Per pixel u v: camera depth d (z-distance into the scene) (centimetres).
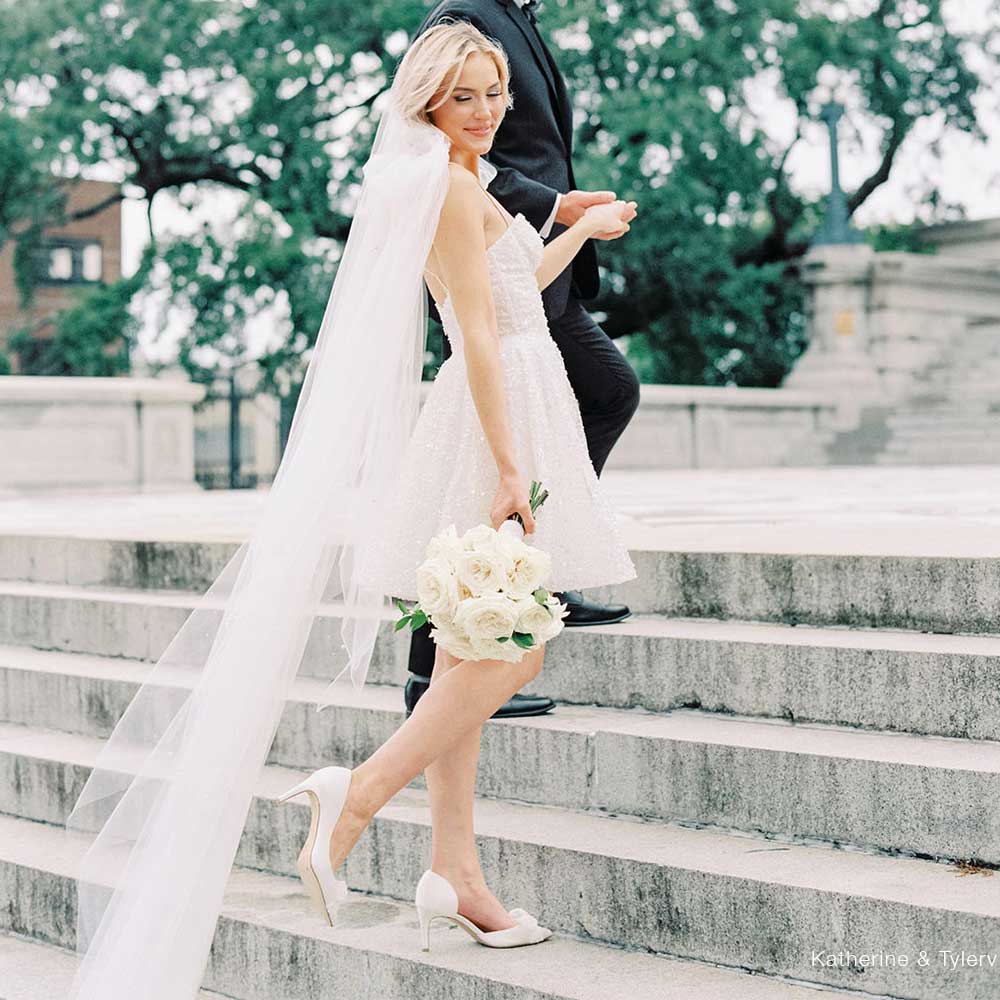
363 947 293
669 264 2225
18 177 2138
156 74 2180
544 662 384
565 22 2084
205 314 2208
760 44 2239
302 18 2167
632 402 403
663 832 315
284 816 357
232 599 278
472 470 286
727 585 395
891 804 291
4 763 430
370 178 286
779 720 344
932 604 362
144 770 286
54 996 330
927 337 2100
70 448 1262
